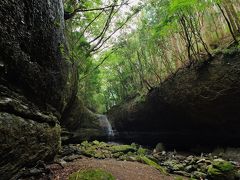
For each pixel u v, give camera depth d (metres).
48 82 7.10
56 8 7.91
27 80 5.64
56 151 6.84
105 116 23.55
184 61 13.02
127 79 22.16
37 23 5.95
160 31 11.68
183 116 13.39
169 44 13.82
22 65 5.29
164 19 11.13
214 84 10.40
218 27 11.45
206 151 12.18
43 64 6.66
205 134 12.95
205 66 10.91
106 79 24.92
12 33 4.71
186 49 12.91
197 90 11.35
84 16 14.04
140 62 17.08
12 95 4.80
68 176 5.06
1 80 4.57
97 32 16.12
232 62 9.66
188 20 11.40
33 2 5.57
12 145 4.17
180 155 12.01
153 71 15.78
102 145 12.03
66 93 9.91
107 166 6.59
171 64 13.91
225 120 10.88
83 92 20.97
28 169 4.82
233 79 9.54
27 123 4.89
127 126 20.64
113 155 9.72
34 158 5.16
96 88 22.83
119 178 5.59
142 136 19.09
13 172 4.28
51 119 6.57
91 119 18.77
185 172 7.94
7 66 4.68
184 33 12.16
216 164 7.33
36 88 6.24
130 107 19.38
